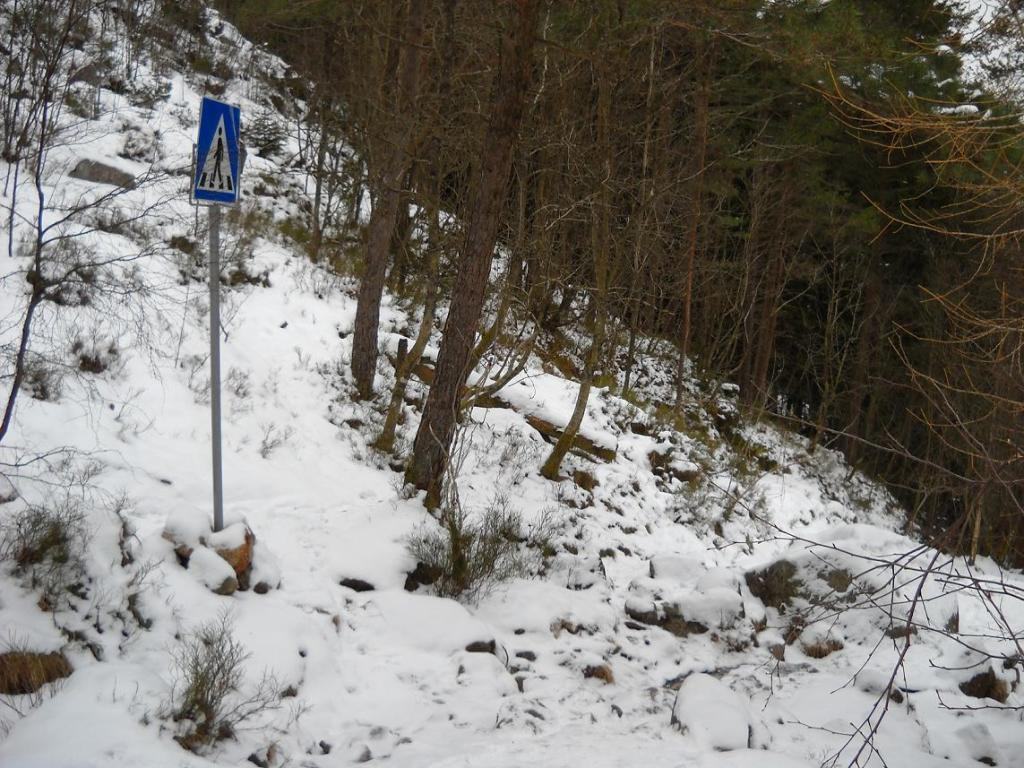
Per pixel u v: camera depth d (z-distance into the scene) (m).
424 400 13.38
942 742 7.07
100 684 5.04
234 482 8.96
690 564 9.87
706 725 6.23
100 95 17.59
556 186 13.20
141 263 11.77
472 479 11.80
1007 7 5.39
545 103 13.20
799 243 24.61
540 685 7.02
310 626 6.66
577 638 8.07
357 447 11.16
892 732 6.85
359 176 13.96
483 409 14.16
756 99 21.88
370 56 15.27
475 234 9.66
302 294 14.30
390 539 8.47
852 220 22.16
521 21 9.40
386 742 5.68
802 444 23.62
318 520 8.93
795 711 7.25
